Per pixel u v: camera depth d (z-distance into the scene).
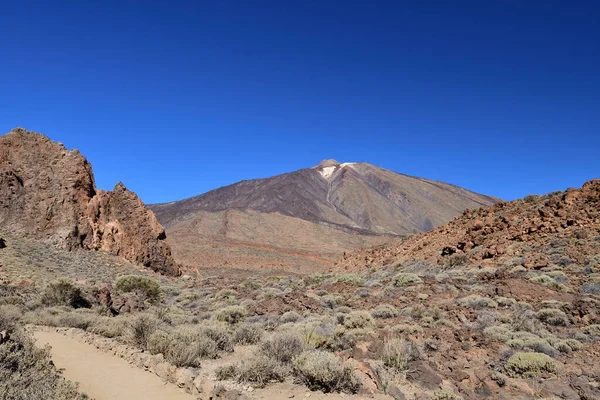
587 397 8.05
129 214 47.81
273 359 9.00
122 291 25.98
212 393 7.21
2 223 38.72
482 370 9.19
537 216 34.28
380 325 14.32
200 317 19.20
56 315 16.66
